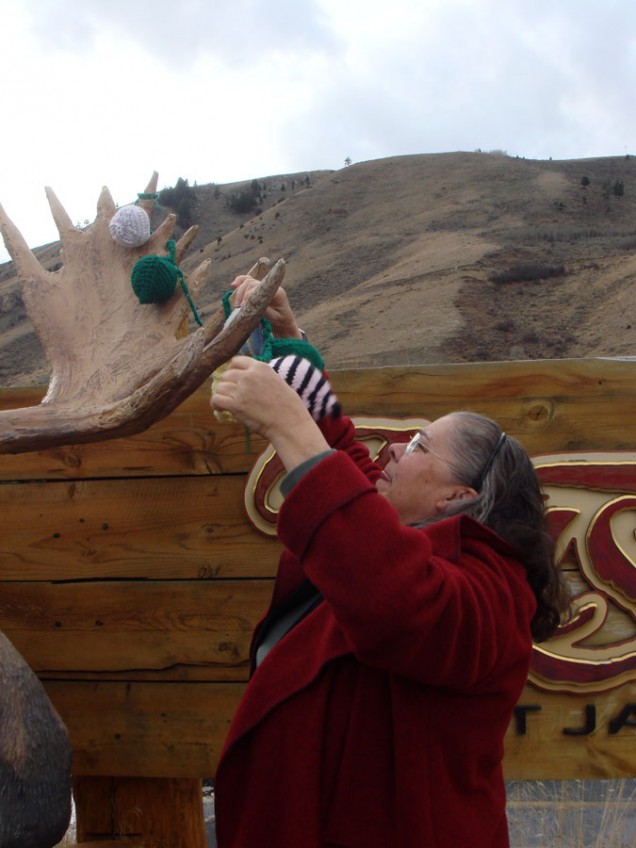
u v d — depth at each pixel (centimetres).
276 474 299
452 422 177
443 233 7175
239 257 8012
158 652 305
